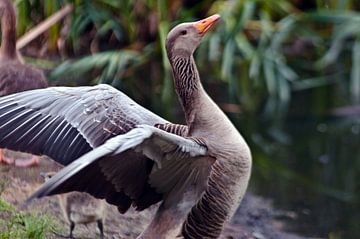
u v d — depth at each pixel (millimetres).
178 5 18438
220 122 8359
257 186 13906
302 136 16641
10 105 7996
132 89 17500
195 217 8359
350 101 18281
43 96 8141
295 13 19312
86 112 8188
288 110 17766
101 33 17906
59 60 17391
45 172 11508
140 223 11266
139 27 18172
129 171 7895
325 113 17672
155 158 7820
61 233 10438
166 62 16953
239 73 18328
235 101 17875
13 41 12266
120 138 6969
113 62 16766
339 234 12359
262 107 17688
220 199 8297
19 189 11500
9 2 12305
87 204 10188
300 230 12328
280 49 19031
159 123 8492
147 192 8172
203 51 18062
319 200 13516
